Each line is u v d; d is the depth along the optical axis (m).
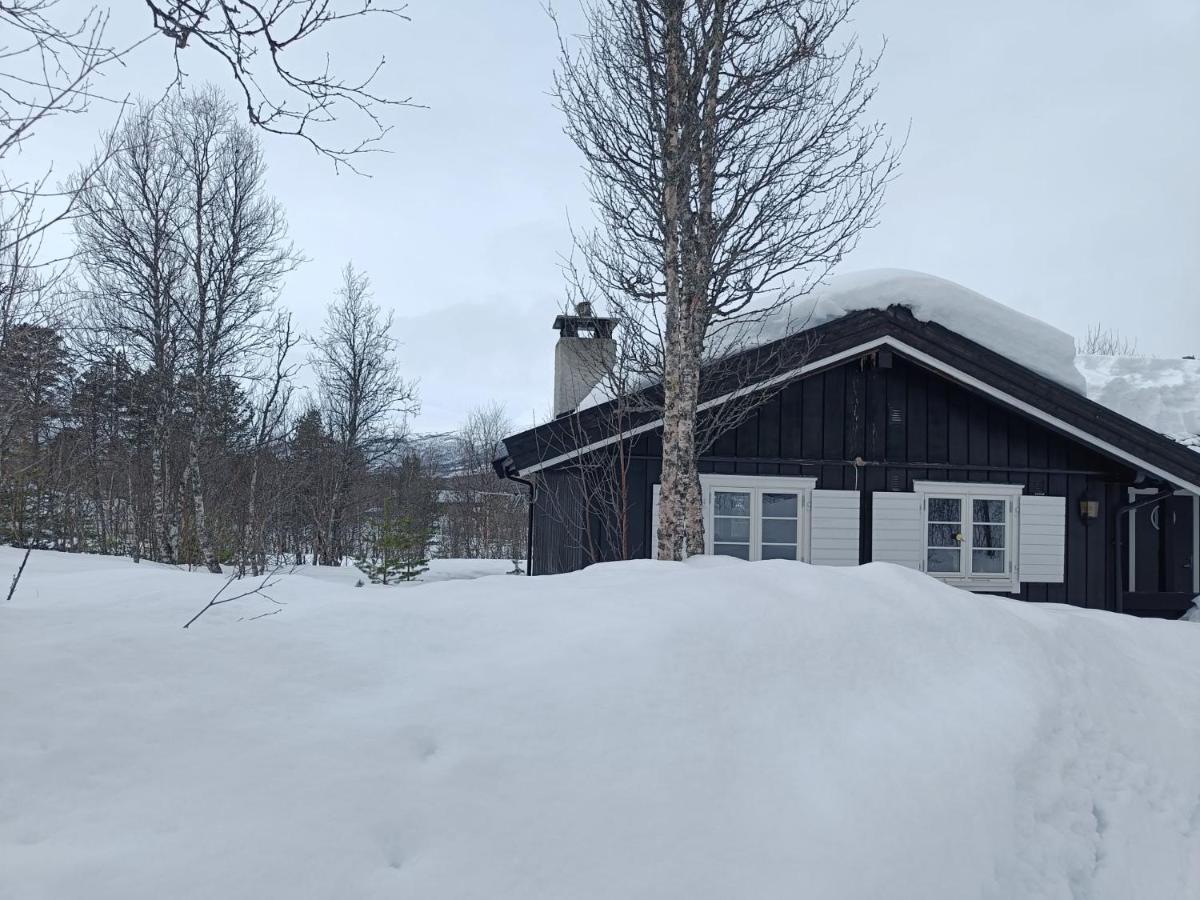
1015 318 10.69
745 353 9.41
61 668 3.04
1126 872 3.28
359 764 2.66
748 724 3.23
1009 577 10.88
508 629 3.82
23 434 8.96
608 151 8.45
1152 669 4.72
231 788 2.48
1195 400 13.53
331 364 29.61
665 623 3.74
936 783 3.17
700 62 7.89
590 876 2.43
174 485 19.50
